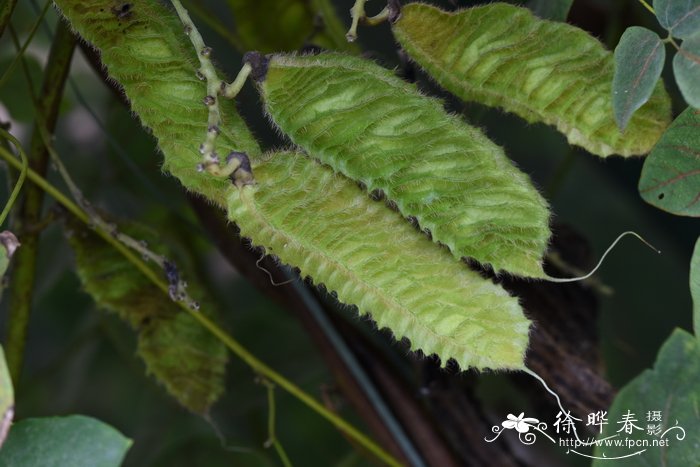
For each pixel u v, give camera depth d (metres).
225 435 1.08
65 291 1.12
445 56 0.83
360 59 0.81
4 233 0.79
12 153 0.95
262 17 0.97
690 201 0.81
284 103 0.80
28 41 0.91
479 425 0.96
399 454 0.96
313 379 1.10
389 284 0.79
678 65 0.79
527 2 0.91
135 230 0.95
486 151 0.79
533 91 0.83
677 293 1.16
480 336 0.79
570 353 0.93
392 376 0.96
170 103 0.81
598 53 0.82
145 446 1.09
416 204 0.79
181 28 0.82
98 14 0.81
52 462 0.78
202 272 1.05
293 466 1.09
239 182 0.79
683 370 0.83
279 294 0.97
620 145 0.83
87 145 1.10
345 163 0.80
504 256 0.79
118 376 1.11
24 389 1.10
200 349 0.95
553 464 1.10
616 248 1.19
